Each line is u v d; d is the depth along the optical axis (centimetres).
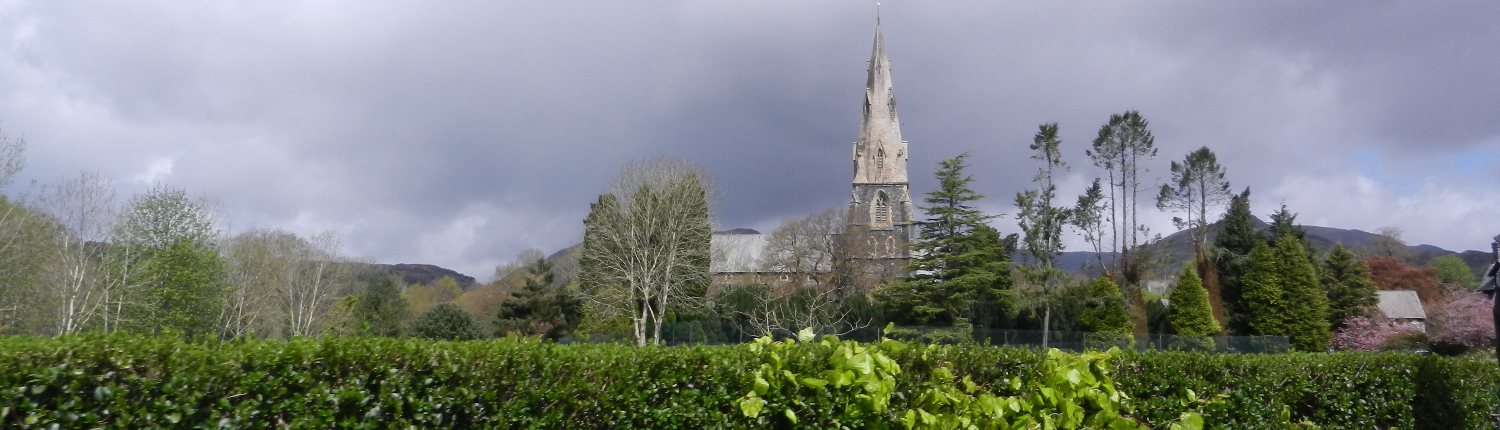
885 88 8588
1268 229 6397
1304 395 859
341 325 5503
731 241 7675
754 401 598
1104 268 6209
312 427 480
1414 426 891
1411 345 4106
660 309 4331
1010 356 709
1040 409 696
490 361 540
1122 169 6562
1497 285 761
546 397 547
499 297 7281
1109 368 745
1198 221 6550
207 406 464
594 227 4547
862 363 622
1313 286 4553
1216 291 4816
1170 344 3631
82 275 3372
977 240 4584
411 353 521
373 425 501
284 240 5484
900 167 8462
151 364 459
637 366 588
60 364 435
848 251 6003
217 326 3831
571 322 5144
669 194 4528
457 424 527
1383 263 6388
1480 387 953
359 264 6869
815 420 625
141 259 3575
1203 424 761
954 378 693
